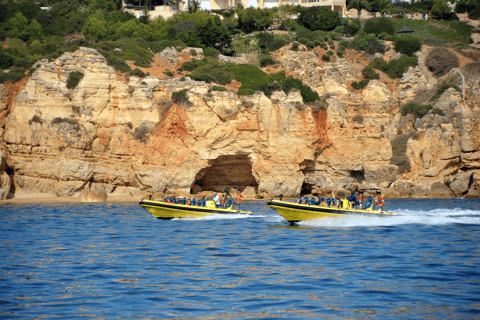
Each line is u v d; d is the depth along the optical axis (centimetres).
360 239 2973
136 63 8531
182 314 1518
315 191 7569
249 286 1841
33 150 6681
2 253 2528
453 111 8144
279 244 2788
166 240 2966
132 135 7106
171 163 6988
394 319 1462
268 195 7181
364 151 7781
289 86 8825
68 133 6750
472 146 7881
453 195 7656
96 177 6994
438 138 7850
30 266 2205
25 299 1684
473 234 3197
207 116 7062
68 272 2083
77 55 7406
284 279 1945
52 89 6931
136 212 4922
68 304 1623
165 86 7444
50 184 6725
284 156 7181
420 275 1994
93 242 2897
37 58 7744
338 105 7631
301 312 1534
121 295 1731
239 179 7694
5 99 6988
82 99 7125
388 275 1998
